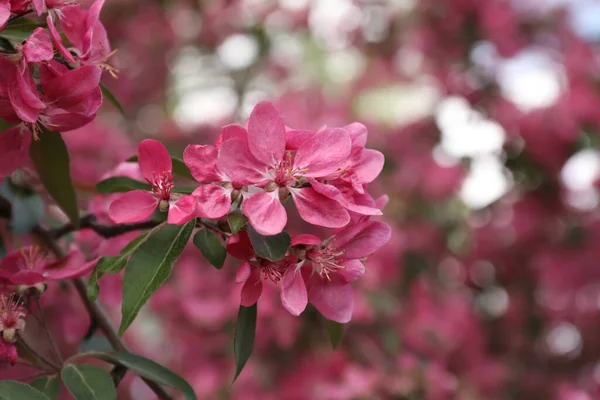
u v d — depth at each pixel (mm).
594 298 866
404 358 664
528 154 830
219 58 1025
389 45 1018
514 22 862
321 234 675
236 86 1011
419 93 984
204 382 690
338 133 386
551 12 874
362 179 394
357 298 691
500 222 886
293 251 389
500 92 871
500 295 899
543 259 860
